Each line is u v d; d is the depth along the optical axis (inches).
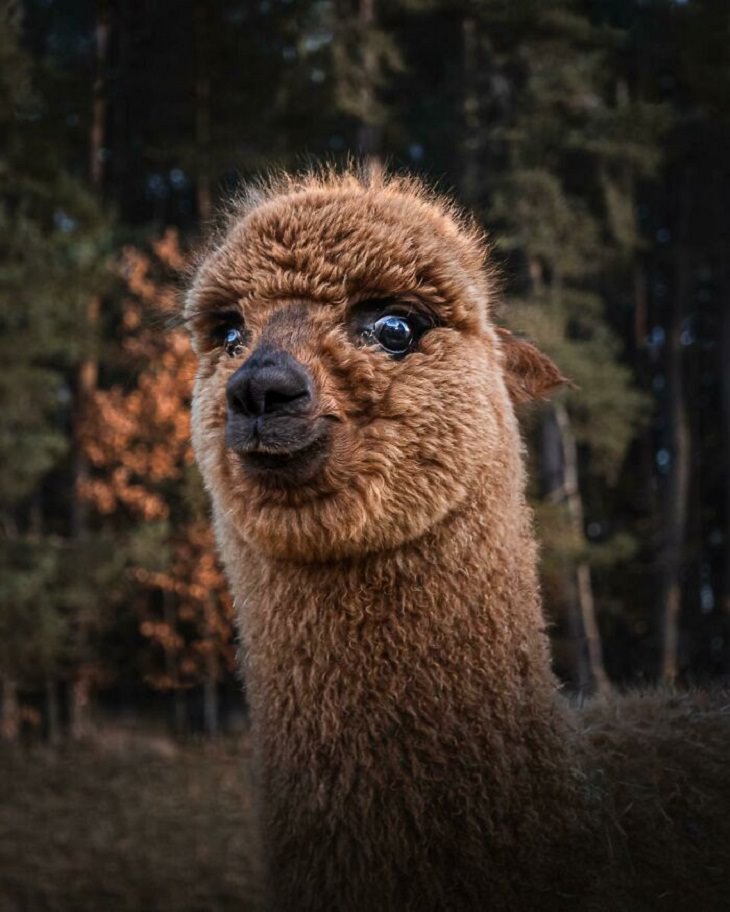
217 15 831.7
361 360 97.4
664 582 920.9
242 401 93.0
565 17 782.5
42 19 994.1
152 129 916.6
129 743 712.4
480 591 100.7
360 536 95.9
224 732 762.8
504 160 910.4
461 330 105.6
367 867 94.9
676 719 130.0
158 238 862.5
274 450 92.0
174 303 137.3
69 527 898.1
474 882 93.9
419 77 1077.1
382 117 761.6
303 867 98.3
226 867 429.4
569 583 746.2
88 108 807.1
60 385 793.6
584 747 112.4
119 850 457.7
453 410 99.7
